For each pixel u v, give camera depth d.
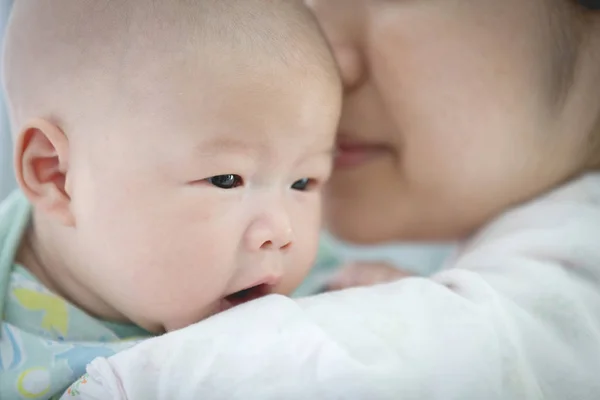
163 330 0.78
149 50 0.71
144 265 0.72
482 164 0.85
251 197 0.73
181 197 0.71
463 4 0.82
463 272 0.73
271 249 0.74
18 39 0.78
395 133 0.88
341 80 0.83
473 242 0.89
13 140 0.82
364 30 0.86
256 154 0.72
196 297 0.72
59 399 0.69
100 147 0.72
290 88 0.72
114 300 0.76
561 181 0.88
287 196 0.76
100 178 0.72
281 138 0.72
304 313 0.64
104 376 0.62
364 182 0.92
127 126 0.71
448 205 0.89
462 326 0.64
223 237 0.71
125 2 0.73
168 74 0.70
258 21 0.73
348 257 1.50
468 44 0.82
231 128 0.70
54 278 0.81
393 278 1.10
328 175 0.82
